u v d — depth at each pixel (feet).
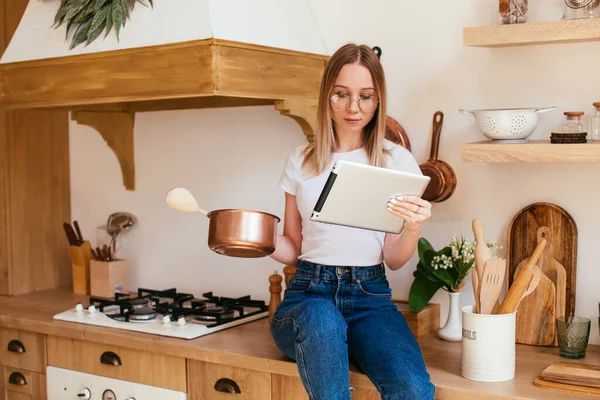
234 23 7.35
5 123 10.20
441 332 7.65
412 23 8.09
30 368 8.93
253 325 8.34
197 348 7.41
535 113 6.95
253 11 7.66
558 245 7.41
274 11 7.96
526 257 7.56
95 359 8.32
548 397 5.91
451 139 7.96
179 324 8.07
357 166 5.94
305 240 7.20
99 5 7.93
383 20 8.25
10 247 10.28
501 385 6.21
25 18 8.79
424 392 5.97
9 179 10.27
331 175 5.95
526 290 6.67
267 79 7.68
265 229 6.63
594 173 7.28
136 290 10.46
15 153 10.32
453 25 7.86
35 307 9.46
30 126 10.50
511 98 7.63
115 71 7.77
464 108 7.86
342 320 6.34
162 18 7.50
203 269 9.85
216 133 9.56
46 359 8.78
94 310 8.79
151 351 7.80
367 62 6.82
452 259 7.55
